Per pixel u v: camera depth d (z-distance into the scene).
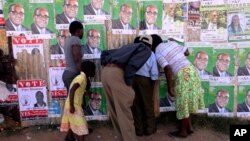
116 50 4.52
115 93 4.32
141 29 5.04
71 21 4.94
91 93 5.18
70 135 4.75
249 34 5.05
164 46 4.74
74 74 4.68
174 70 4.69
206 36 5.08
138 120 4.92
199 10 4.99
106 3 4.91
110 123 5.23
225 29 5.05
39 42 4.96
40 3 4.85
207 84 5.25
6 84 5.03
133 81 4.76
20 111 5.18
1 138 4.94
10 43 4.93
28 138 4.94
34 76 5.07
